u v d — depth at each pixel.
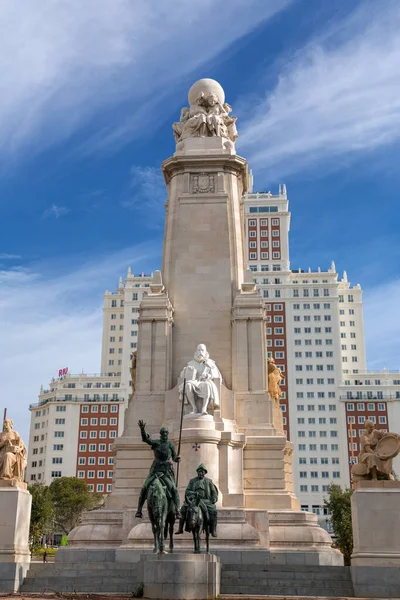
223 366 33.88
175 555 20.12
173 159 37.50
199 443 29.59
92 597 20.06
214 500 22.61
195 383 31.30
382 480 24.95
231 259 35.69
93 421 123.00
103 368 139.12
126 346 130.25
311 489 120.31
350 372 137.88
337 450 122.12
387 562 23.66
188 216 36.50
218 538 27.19
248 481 30.94
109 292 143.25
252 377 33.06
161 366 33.41
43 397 129.38
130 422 32.59
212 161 37.28
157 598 19.62
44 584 23.19
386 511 24.33
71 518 92.69
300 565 24.56
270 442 31.41
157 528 20.59
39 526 68.88
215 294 35.03
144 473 31.45
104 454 121.00
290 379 126.62
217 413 31.23
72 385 128.00
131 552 26.70
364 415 123.12
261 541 27.91
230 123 39.81
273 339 129.50
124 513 28.70
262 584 22.97
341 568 24.27
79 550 27.56
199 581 19.81
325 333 129.00
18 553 24.72
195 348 34.22
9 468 26.02
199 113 39.16
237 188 38.03
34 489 70.69
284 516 29.09
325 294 131.00
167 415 32.03
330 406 124.75
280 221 138.62
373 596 22.17
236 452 30.95
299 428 123.81
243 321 34.00
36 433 127.38
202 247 35.88
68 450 121.81
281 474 31.00
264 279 133.25
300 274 134.12
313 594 22.41
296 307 130.88
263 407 32.44
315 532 28.62
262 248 137.38
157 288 35.09
